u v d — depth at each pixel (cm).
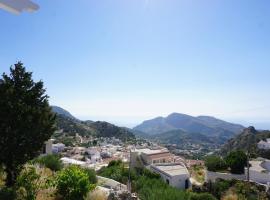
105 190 1293
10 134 976
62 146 8725
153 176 3934
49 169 1600
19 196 896
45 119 1088
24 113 1022
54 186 1070
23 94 1071
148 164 5150
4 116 985
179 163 5100
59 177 1084
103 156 8681
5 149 972
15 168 1035
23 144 1002
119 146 12425
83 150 8938
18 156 1000
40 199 962
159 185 2688
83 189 1052
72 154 7956
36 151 1063
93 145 12194
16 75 1083
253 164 4431
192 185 3900
